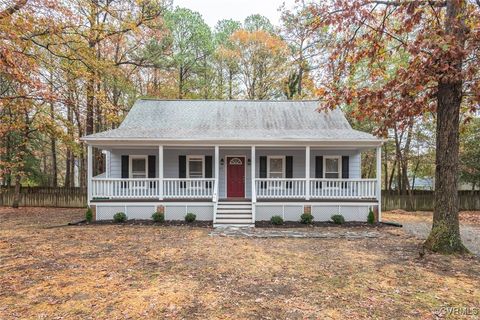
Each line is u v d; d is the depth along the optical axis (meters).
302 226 12.71
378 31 8.48
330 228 12.34
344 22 8.66
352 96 8.71
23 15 10.14
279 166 15.75
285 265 7.18
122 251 8.31
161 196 13.70
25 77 10.18
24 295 5.29
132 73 22.83
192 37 24.95
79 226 12.34
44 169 29.83
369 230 11.99
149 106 17.25
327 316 4.59
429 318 4.56
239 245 9.19
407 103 9.01
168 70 22.69
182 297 5.25
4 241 9.45
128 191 13.73
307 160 13.73
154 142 13.45
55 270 6.63
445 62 7.12
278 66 27.73
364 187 13.76
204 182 14.09
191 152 15.63
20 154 18.19
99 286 5.73
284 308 4.85
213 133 14.20
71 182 31.92
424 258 7.82
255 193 13.39
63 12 11.54
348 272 6.71
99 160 23.53
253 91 29.64
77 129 21.05
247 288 5.71
